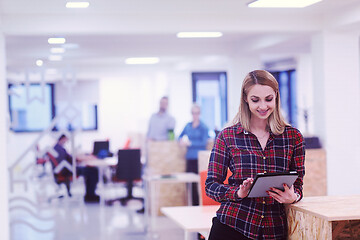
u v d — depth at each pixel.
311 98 12.09
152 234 7.20
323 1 5.82
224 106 15.02
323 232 2.33
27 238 7.22
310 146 6.94
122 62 12.57
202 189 4.49
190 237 3.85
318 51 6.99
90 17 6.28
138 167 9.41
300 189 2.67
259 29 6.64
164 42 9.59
